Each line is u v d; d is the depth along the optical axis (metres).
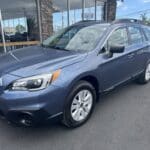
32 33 9.38
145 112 4.07
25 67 3.12
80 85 3.40
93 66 3.55
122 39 4.45
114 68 4.05
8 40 8.73
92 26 4.38
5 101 2.90
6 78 3.00
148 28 5.55
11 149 3.01
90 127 3.55
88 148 3.04
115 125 3.61
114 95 4.86
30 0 9.09
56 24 10.34
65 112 3.24
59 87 3.03
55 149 3.01
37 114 2.89
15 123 3.02
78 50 3.80
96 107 4.25
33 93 2.87
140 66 5.06
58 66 3.17
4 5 8.44
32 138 3.26
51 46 4.28
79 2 11.41
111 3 13.45
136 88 5.33
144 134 3.36
